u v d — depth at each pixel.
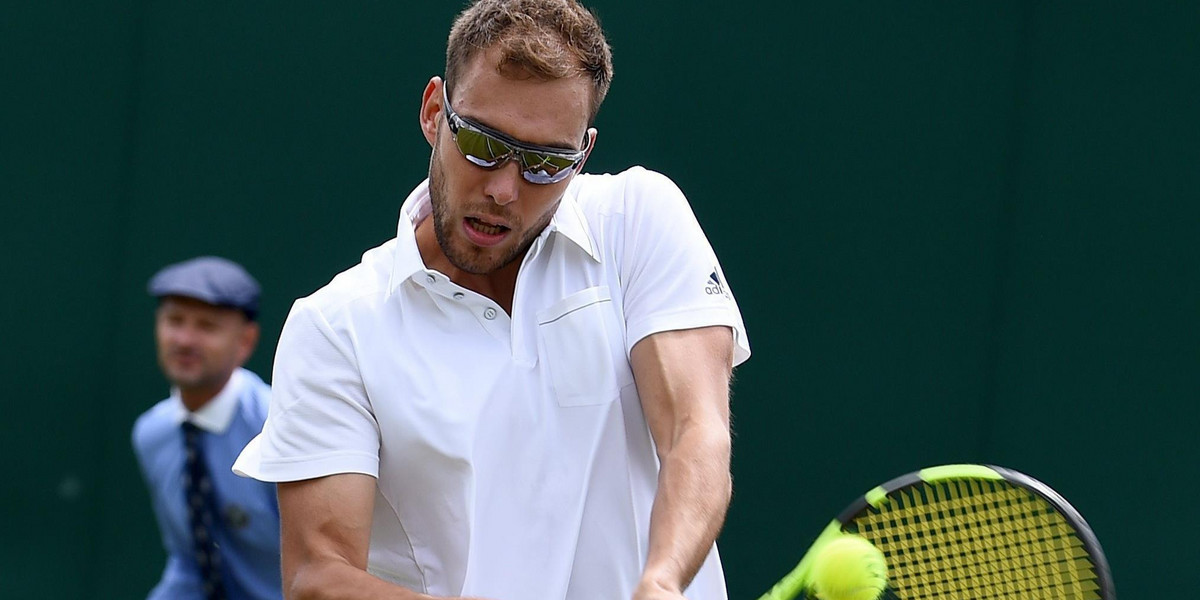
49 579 19.00
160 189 19.00
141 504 18.97
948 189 18.41
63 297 19.12
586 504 7.51
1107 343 18.17
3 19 19.20
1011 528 8.41
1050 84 18.33
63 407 19.11
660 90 18.39
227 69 18.95
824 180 18.42
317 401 7.35
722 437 7.31
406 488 7.45
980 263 18.38
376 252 7.77
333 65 18.78
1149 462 18.03
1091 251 18.22
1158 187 18.11
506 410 7.40
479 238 7.26
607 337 7.56
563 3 7.12
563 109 7.01
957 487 9.73
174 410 12.67
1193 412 17.97
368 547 7.40
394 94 18.72
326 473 7.29
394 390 7.34
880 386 18.36
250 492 12.30
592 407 7.48
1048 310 18.30
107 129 19.11
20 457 19.08
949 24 18.39
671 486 7.10
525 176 7.07
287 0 18.86
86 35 19.09
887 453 18.34
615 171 18.34
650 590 6.62
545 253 7.65
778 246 18.44
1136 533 18.05
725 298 7.75
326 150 18.77
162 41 19.03
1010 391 18.34
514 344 7.46
